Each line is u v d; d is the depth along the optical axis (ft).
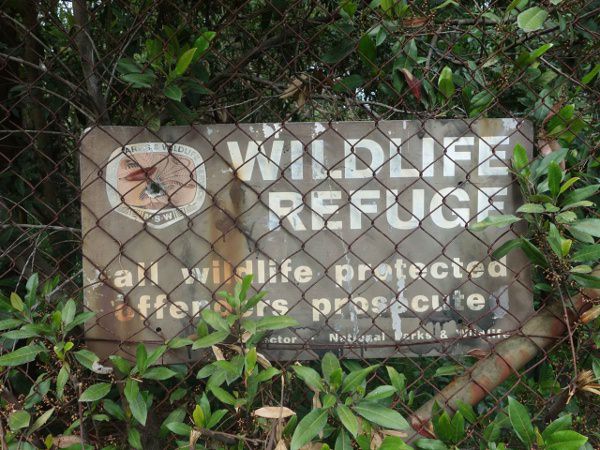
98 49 7.09
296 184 5.13
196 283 5.14
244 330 4.99
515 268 5.20
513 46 5.35
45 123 8.01
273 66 7.16
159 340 5.14
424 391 7.22
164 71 5.10
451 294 5.19
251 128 5.10
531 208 4.72
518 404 4.90
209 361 5.25
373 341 5.18
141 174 5.09
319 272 5.16
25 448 4.82
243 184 5.12
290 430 4.75
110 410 5.10
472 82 5.64
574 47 6.00
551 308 5.29
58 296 6.09
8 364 4.68
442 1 6.35
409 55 5.31
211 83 6.35
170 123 6.06
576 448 4.62
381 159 5.15
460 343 5.21
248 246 5.15
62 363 5.04
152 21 6.78
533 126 5.22
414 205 5.16
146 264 5.12
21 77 8.38
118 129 5.08
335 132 5.10
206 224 5.13
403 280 5.17
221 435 5.05
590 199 5.82
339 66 6.58
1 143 7.57
